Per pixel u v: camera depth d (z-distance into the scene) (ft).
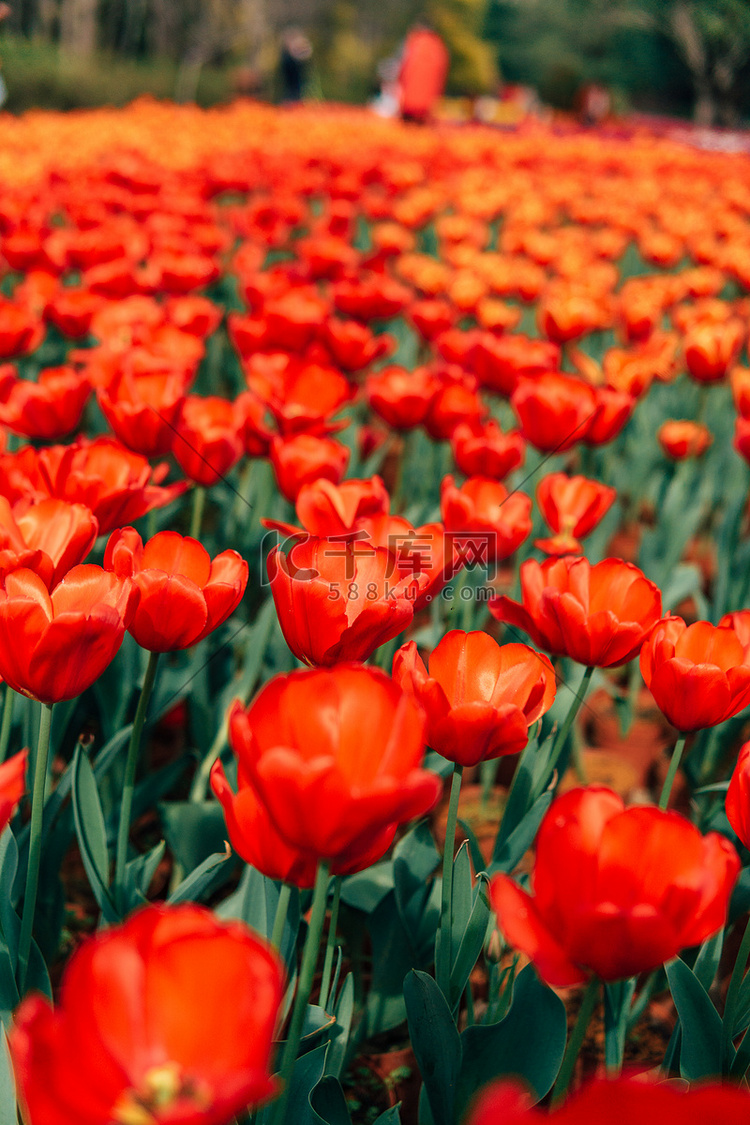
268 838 2.44
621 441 7.18
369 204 10.67
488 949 3.13
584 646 2.86
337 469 3.51
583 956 2.31
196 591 2.76
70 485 3.18
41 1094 2.00
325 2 67.87
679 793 4.34
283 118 21.77
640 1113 1.76
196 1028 2.15
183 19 59.82
